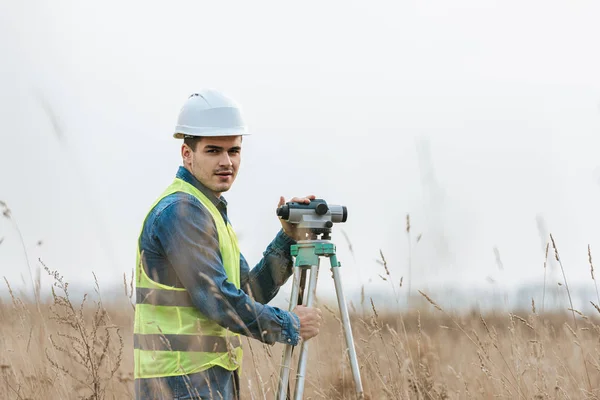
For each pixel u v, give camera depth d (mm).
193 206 3512
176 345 3469
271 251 4094
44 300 4867
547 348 4832
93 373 3875
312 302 3898
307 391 4906
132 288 4066
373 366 4582
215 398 3490
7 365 4383
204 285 3410
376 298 5133
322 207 3957
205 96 3730
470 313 5301
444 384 4637
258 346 4664
